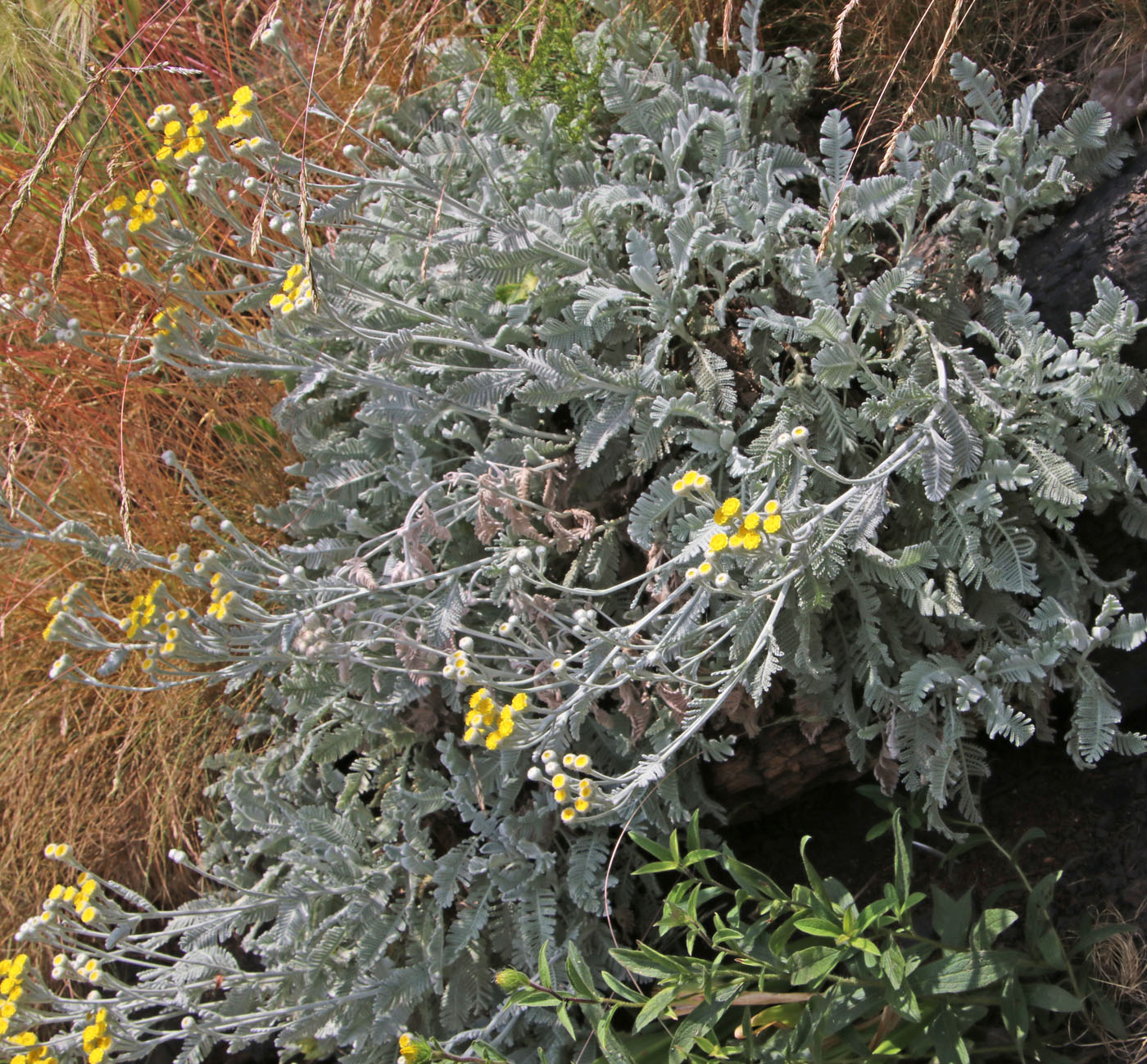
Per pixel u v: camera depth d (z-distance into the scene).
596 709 2.00
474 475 2.22
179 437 2.97
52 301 2.26
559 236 2.19
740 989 1.72
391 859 2.25
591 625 1.73
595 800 1.62
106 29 3.04
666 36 2.42
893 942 1.69
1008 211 1.99
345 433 2.57
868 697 1.92
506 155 2.53
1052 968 1.89
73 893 1.85
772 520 1.53
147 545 2.88
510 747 1.65
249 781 2.50
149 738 2.79
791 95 2.35
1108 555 2.01
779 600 1.77
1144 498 1.92
